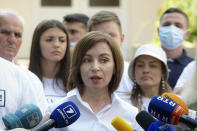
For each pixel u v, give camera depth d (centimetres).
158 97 220
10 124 217
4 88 262
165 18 467
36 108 226
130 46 875
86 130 259
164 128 218
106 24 402
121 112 273
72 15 511
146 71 350
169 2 821
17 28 337
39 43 381
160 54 352
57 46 374
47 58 376
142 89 359
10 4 926
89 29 416
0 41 332
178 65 440
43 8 957
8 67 273
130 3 952
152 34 940
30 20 944
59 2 980
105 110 271
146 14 945
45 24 382
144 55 353
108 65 263
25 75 279
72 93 274
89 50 262
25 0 936
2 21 333
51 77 382
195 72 246
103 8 983
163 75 362
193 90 246
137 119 234
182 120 206
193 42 762
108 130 263
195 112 262
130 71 366
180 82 388
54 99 368
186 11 792
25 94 272
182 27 460
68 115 224
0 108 257
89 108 264
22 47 877
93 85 261
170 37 445
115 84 278
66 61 387
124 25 953
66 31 389
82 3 983
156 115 215
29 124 222
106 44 267
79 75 276
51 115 223
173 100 234
